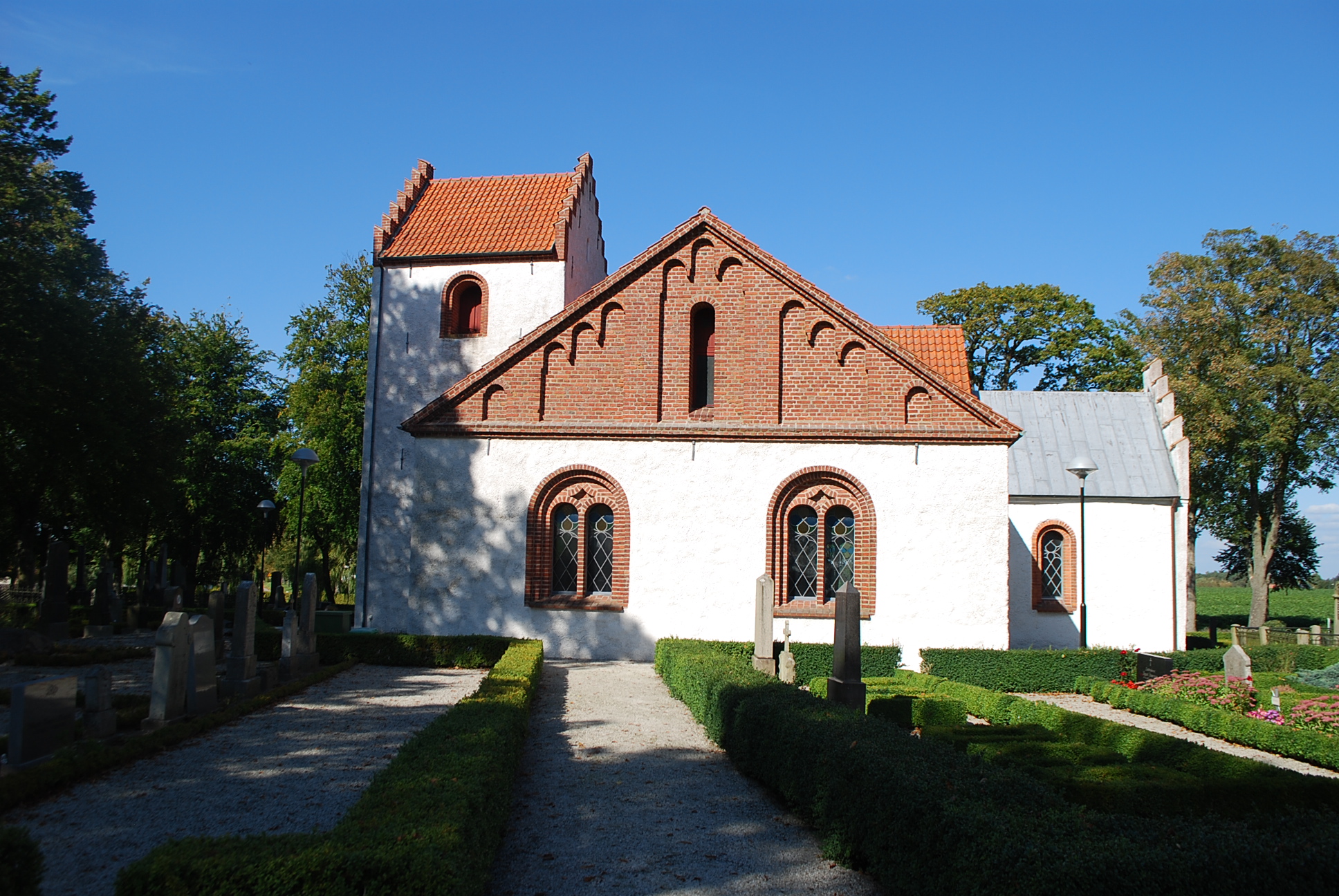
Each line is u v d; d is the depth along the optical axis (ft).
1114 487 90.17
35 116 83.10
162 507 98.84
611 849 26.68
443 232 88.17
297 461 88.53
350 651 64.59
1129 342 146.20
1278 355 134.92
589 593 67.10
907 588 64.18
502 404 67.92
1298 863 17.89
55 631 84.64
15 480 89.97
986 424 64.64
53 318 79.46
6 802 28.45
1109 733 43.01
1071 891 16.66
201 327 158.30
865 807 24.09
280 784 31.94
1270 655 88.94
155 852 18.48
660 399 67.10
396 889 17.52
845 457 65.36
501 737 29.12
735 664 47.37
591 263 98.12
